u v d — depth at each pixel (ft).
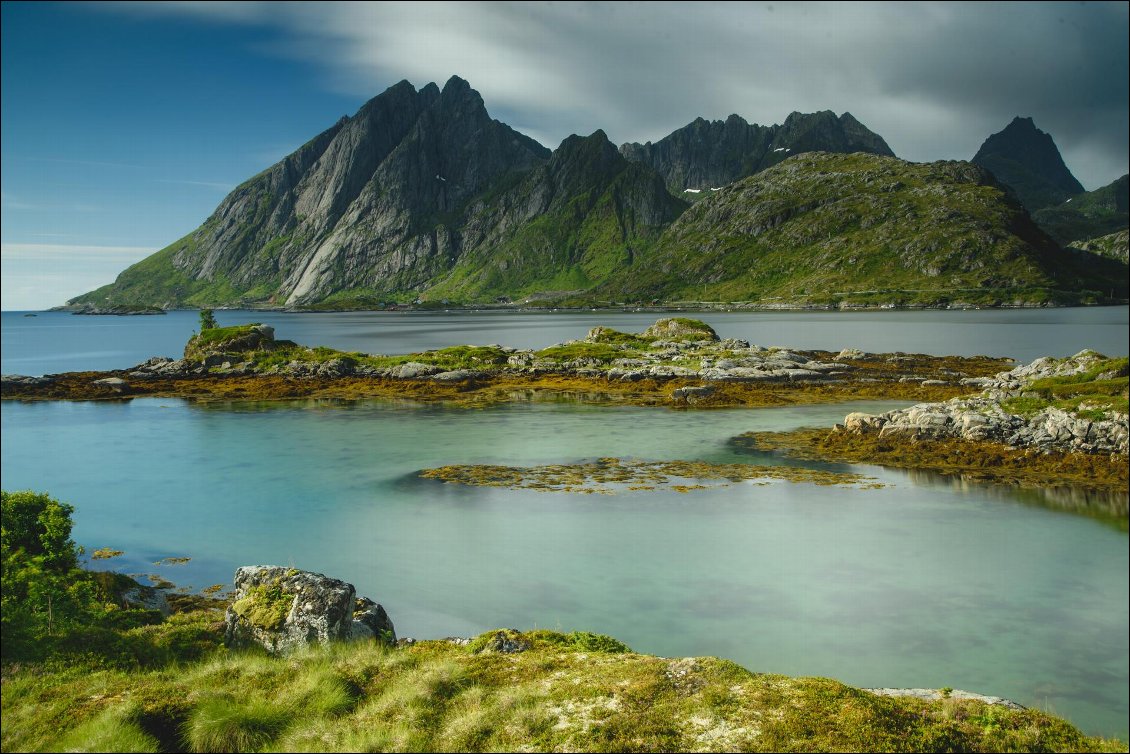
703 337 428.97
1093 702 71.31
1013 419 182.19
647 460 179.22
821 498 143.64
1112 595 96.32
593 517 133.49
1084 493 144.46
